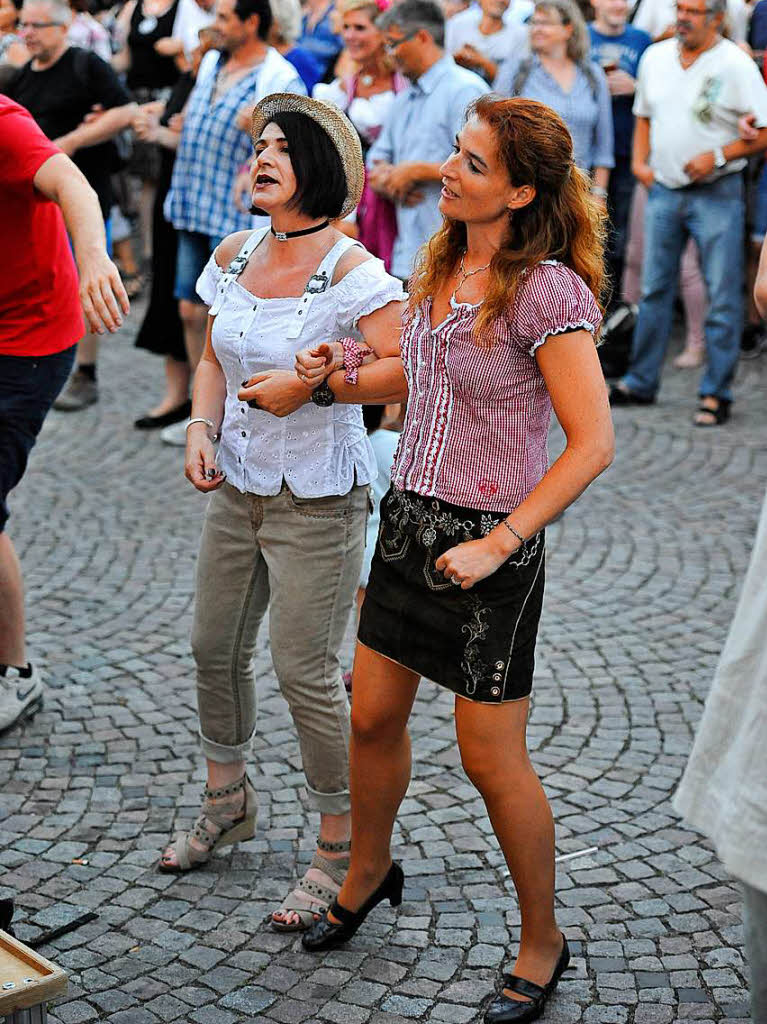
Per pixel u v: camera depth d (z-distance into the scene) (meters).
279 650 3.10
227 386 3.16
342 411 3.03
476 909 3.23
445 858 3.44
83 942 3.11
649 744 4.02
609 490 6.21
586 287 2.59
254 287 3.07
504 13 8.03
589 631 4.79
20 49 7.95
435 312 2.71
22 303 3.87
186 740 4.05
